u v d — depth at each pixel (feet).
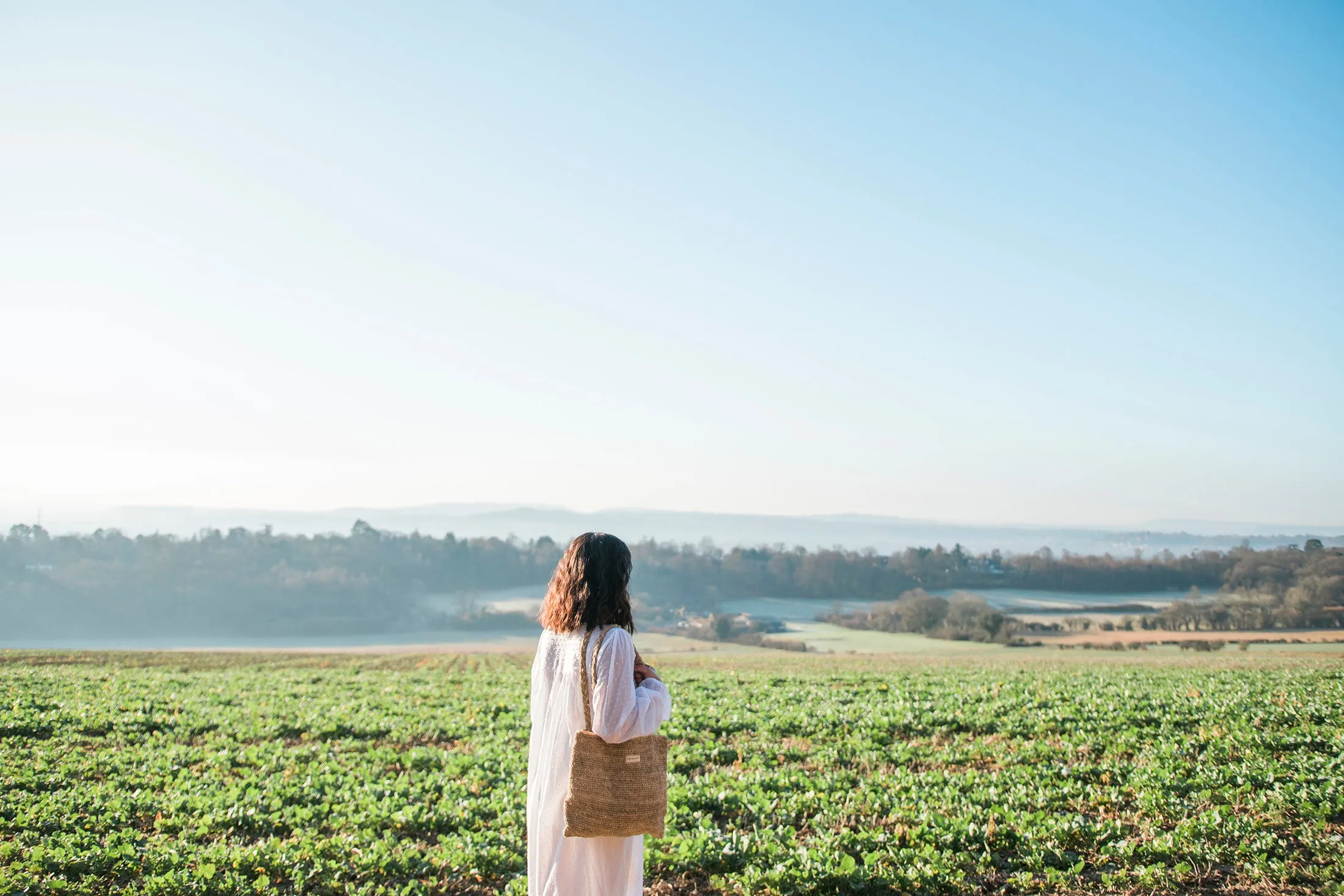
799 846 24.86
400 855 24.77
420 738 46.62
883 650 268.82
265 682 80.02
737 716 50.96
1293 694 54.85
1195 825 24.88
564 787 13.34
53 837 25.62
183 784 33.04
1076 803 28.84
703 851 24.53
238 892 21.98
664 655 196.13
